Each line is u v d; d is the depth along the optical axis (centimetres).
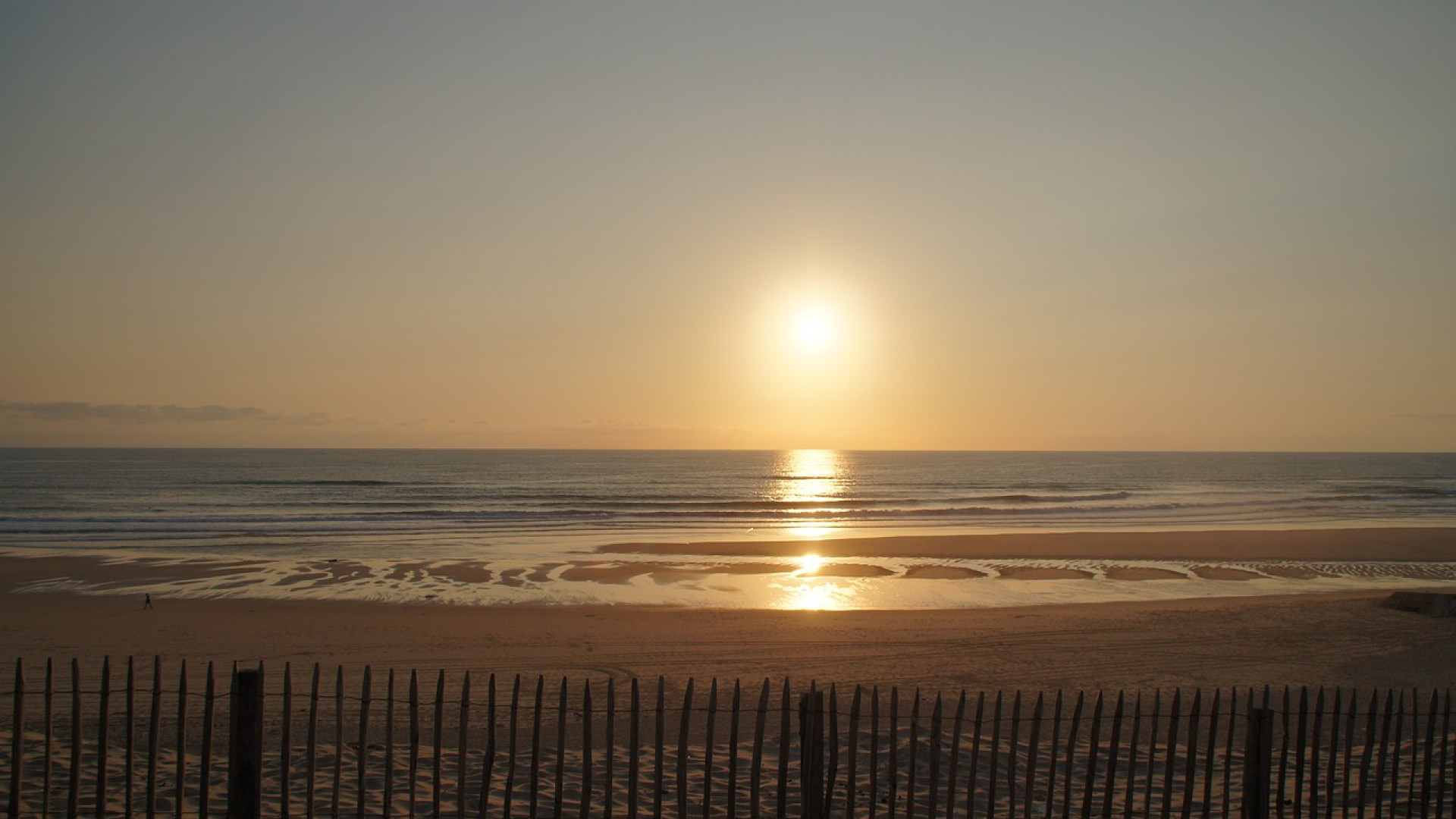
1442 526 4253
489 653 1523
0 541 3391
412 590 2234
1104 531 3994
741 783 896
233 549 3123
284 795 684
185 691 693
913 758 738
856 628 1758
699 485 9306
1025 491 8212
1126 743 1061
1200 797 877
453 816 785
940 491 8306
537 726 707
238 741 668
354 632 1689
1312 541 3450
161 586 2255
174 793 828
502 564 2711
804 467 15200
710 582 2427
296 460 15425
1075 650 1575
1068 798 727
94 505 5628
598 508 5597
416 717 715
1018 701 743
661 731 709
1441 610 1905
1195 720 735
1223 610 1988
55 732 1023
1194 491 7856
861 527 4312
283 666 1419
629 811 695
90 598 2069
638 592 2266
